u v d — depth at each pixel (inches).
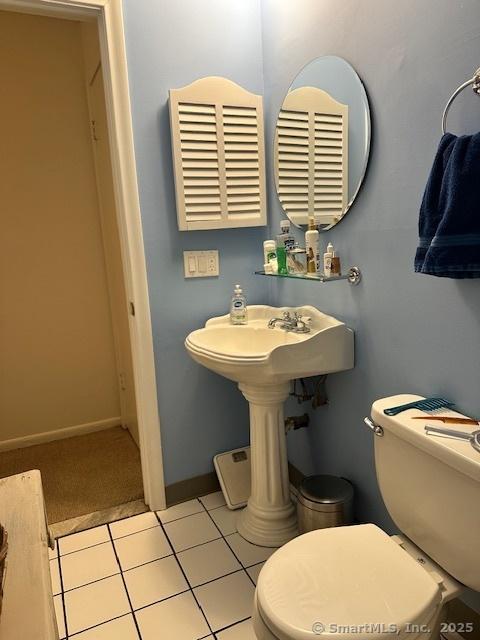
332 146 61.7
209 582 64.0
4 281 99.7
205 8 70.2
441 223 41.8
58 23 95.1
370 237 57.5
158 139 70.3
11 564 30.3
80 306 107.7
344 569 43.3
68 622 58.2
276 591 41.4
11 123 95.0
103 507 82.3
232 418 85.0
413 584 41.4
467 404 47.6
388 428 48.3
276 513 72.4
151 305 74.3
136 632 56.5
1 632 25.3
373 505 65.2
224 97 70.6
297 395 72.3
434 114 46.6
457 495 41.9
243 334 75.3
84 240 105.4
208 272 77.3
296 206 71.2
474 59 41.9
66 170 101.0
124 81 66.1
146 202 71.1
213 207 73.0
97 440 109.0
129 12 65.6
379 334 58.5
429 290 50.1
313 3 62.1
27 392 106.0
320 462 76.1
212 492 85.0
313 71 63.6
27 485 39.1
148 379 75.9
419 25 46.9
